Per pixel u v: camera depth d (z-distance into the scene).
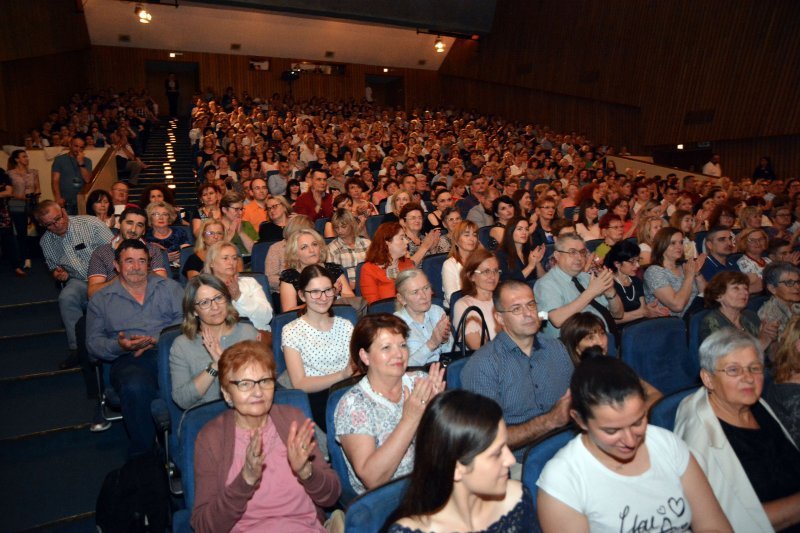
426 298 3.22
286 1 17.53
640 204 8.23
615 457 1.82
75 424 3.66
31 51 11.96
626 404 1.72
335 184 9.46
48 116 13.30
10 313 4.92
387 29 20.73
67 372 4.18
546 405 2.68
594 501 1.82
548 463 1.90
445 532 1.52
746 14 12.30
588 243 5.73
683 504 1.86
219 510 1.95
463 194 8.39
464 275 3.47
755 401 2.16
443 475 1.49
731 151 12.99
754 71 12.23
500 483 1.49
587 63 16.25
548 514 1.84
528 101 18.81
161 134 15.70
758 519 2.09
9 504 3.09
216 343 2.80
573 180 10.21
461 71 21.31
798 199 7.73
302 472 2.03
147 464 2.65
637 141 15.22
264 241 5.43
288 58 20.25
